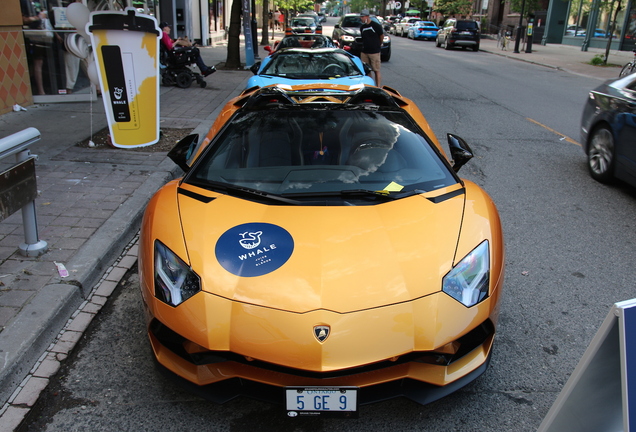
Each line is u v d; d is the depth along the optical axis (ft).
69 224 14.32
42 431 7.93
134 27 20.88
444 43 95.40
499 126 29.53
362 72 27.78
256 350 7.20
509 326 10.82
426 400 7.59
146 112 22.21
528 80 50.70
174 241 8.48
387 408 8.54
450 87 43.27
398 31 146.10
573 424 5.98
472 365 7.97
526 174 21.25
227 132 11.09
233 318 7.38
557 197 18.70
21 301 10.55
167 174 18.78
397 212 9.05
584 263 13.73
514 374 9.35
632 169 18.22
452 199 9.54
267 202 9.33
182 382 7.88
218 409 8.48
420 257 8.06
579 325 10.89
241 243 8.29
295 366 7.09
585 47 88.84
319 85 15.76
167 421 8.20
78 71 31.01
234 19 49.49
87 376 9.17
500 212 17.15
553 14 100.68
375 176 10.06
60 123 26.08
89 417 8.23
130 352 9.86
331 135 10.99
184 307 7.62
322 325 7.13
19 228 13.84
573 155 24.23
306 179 9.93
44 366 9.35
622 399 5.40
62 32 29.99
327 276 7.66
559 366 9.57
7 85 27.89
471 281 7.93
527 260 13.85
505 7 130.00
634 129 18.11
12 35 28.04
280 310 7.30
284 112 11.68
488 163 22.63
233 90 37.81
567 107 35.99
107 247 13.08
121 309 11.28
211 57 60.29
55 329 10.26
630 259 13.99
